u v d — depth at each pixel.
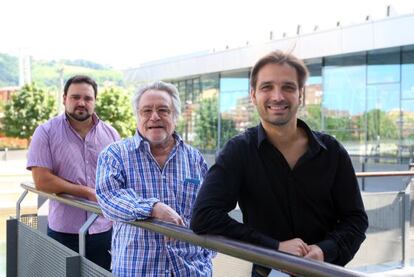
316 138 1.97
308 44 15.91
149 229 2.16
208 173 1.98
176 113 2.67
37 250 3.40
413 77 14.26
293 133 1.98
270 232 1.98
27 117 36.75
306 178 1.95
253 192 1.97
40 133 3.61
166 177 2.62
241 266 4.14
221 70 19.47
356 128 15.59
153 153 2.64
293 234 1.97
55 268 3.02
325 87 16.36
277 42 16.83
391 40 13.75
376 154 15.06
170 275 2.52
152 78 23.48
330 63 16.25
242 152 1.97
